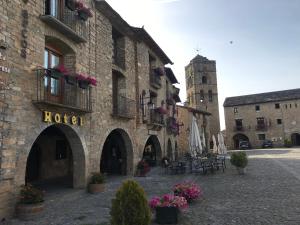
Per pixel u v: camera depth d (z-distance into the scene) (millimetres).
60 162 16531
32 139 8281
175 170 16531
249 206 8125
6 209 7316
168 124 22906
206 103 49438
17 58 7914
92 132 11664
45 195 10203
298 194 9461
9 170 7457
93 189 10891
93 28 12266
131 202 5418
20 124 7883
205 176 14914
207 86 49812
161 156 20859
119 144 15961
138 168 15883
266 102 50031
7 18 7629
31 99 8336
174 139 25625
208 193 10242
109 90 13391
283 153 30672
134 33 16406
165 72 23609
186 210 7922
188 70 52969
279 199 8852
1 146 7246
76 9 10719
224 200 9008
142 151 17016
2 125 7301
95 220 7266
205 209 7965
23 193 7668
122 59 15305
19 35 8055
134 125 16109
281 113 48969
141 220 5398
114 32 15055
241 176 14266
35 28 8711
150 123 17969
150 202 7215
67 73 9539
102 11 13125
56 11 10141
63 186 12109
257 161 22188
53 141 15992
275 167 17484
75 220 7324
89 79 10672
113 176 15477
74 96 10328
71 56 10711
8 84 7539
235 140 52469
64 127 10203
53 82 9820
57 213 8031
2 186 7238
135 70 16750
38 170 14781
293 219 6754
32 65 8500
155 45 19219
